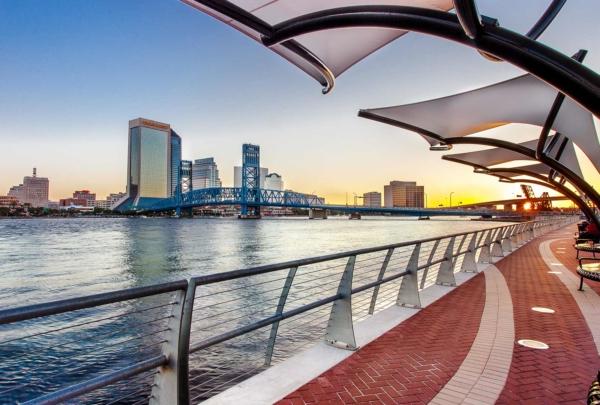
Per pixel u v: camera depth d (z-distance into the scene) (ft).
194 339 42.09
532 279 34.45
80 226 497.87
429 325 20.44
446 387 13.33
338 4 21.42
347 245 199.62
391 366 14.99
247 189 617.21
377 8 17.90
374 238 255.50
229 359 34.27
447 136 55.11
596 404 8.10
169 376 9.57
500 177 102.06
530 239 86.22
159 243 220.02
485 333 19.07
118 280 101.24
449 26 16.99
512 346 17.37
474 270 38.24
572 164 60.90
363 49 29.35
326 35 26.35
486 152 75.41
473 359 15.79
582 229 72.59
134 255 157.79
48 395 7.27
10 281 101.04
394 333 19.06
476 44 16.76
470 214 458.50
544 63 15.67
